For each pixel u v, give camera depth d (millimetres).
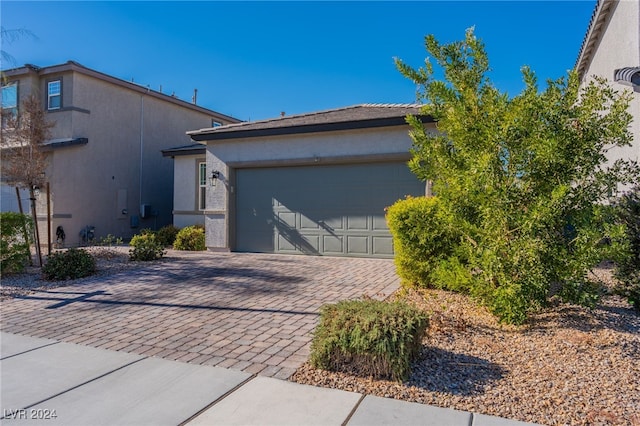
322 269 9094
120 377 3770
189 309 6074
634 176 4840
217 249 12273
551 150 4398
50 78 14867
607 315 5098
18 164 10477
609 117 4652
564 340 4258
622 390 3275
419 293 6461
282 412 3092
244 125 12125
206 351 4395
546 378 3506
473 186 4668
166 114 18234
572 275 4582
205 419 3021
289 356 4211
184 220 15094
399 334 3619
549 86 4824
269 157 11578
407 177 10164
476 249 5066
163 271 9133
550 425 2846
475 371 3682
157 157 17781
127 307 6273
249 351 4371
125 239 16297
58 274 8375
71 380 3723
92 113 15125
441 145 5379
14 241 9016
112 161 15906
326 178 11055
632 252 5230
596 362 3764
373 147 10359
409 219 6656
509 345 4238
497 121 4711
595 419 2895
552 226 4609
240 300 6527
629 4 8758
